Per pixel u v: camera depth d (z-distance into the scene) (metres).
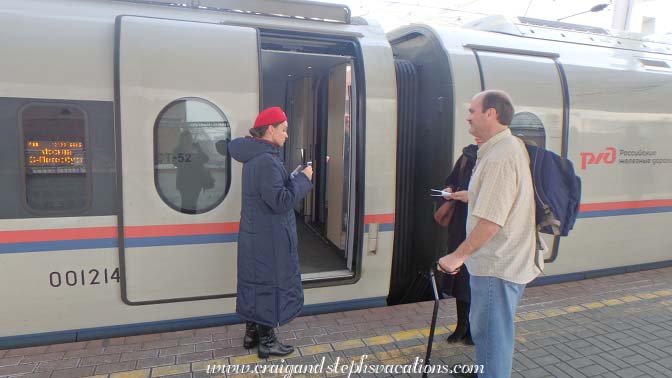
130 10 3.24
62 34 3.00
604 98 4.64
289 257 2.99
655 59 5.14
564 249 4.64
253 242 2.93
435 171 4.09
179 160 3.24
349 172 3.93
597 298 4.37
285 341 3.37
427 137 4.22
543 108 4.32
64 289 3.10
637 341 3.52
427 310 3.98
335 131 4.99
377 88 3.75
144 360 3.04
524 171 2.37
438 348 3.33
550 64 4.44
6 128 2.89
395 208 4.11
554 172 2.43
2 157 2.90
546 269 4.62
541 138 4.34
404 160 4.34
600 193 4.71
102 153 3.09
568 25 5.07
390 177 3.84
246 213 2.96
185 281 3.35
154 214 3.21
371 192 3.78
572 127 4.48
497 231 2.35
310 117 5.94
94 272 3.15
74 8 3.10
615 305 4.21
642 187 4.95
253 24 3.51
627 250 5.00
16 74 2.88
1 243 2.94
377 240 3.87
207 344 3.27
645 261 5.17
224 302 3.50
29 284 3.03
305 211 6.28
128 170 3.12
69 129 3.02
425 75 4.25
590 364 3.18
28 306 3.05
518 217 2.39
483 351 2.53
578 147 4.54
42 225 3.00
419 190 4.36
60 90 2.97
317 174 5.72
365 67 3.72
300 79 6.29
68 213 3.05
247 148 2.93
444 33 4.18
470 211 2.52
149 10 3.30
